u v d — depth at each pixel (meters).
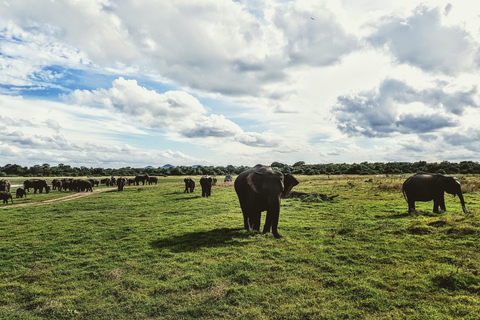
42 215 19.81
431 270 7.03
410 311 5.34
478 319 4.89
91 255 9.94
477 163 85.75
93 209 22.62
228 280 7.18
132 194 34.00
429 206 17.91
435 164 88.38
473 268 6.95
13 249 11.02
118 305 6.25
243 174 13.53
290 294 6.29
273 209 11.56
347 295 6.10
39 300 6.60
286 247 9.73
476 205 17.14
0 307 6.45
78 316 5.91
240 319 5.43
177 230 13.23
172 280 7.35
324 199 23.23
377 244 9.50
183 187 43.44
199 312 5.75
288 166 118.00
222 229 13.13
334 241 10.19
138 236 12.46
